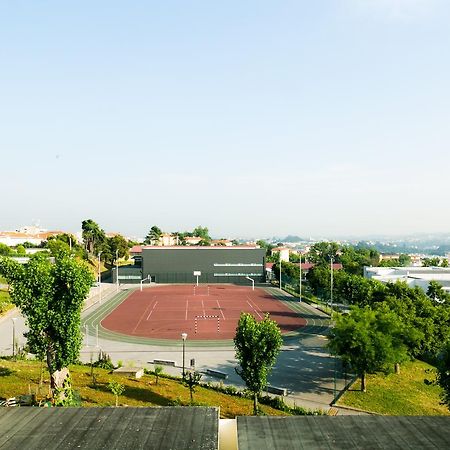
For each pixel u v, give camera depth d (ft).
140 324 258.57
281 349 199.21
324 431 52.85
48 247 513.45
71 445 48.44
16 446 48.37
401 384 151.74
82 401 108.78
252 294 399.65
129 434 51.03
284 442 49.78
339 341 140.26
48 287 94.53
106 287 445.78
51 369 97.66
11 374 129.80
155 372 153.38
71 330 96.58
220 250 492.54
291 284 454.40
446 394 118.11
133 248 631.56
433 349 158.30
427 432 52.70
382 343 136.46
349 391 142.72
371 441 50.21
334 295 315.17
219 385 145.89
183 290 428.56
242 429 53.16
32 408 59.06
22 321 247.29
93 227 612.29
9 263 94.07
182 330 241.96
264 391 141.79
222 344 209.56
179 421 54.54
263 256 494.59
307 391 143.74
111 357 185.06
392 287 202.18
